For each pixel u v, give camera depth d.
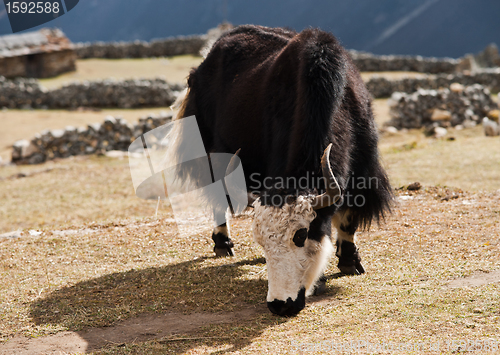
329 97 4.14
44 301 4.95
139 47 38.56
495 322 3.51
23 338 4.17
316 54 4.38
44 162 15.02
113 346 3.86
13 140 17.22
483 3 104.44
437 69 32.50
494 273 4.52
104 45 37.97
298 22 118.81
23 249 6.65
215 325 4.09
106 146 15.59
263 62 5.62
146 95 23.66
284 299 3.65
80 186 11.43
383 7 111.56
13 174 13.34
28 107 23.19
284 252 3.69
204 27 136.00
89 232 7.42
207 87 6.43
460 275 4.55
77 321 4.40
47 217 9.09
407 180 9.53
